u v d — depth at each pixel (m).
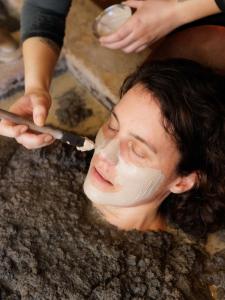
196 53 1.33
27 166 1.36
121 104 1.11
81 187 1.33
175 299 1.13
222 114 1.09
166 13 1.27
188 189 1.20
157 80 1.08
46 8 1.24
